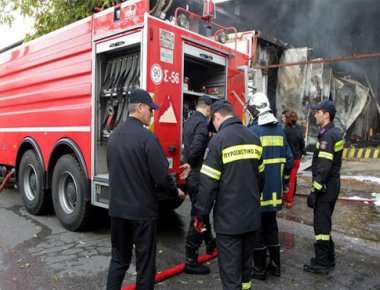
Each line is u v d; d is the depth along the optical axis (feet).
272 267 12.29
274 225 12.04
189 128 12.48
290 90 41.24
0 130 22.48
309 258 13.87
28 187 19.77
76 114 15.93
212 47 15.66
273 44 38.91
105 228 17.02
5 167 23.70
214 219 9.33
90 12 27.32
